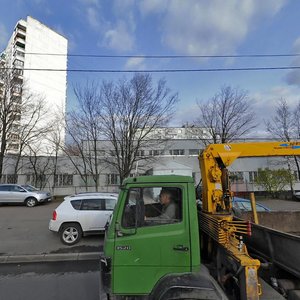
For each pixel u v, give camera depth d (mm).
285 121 33719
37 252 8562
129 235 3908
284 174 30938
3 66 30516
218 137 30297
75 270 7145
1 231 11758
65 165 33219
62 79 60719
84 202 9953
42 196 22719
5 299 5312
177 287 3582
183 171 30734
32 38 57031
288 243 3768
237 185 32344
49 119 39969
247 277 3322
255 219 6766
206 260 4535
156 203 4035
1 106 29375
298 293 3594
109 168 32844
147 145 31031
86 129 30156
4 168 31578
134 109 28797
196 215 3971
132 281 3814
